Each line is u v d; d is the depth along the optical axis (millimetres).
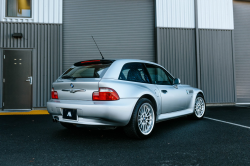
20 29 6898
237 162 2074
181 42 7688
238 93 8188
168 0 7648
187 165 2004
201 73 7734
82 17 7473
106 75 2760
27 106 6773
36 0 7016
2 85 6664
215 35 7938
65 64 7316
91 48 7457
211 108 6828
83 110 2621
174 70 7590
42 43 6977
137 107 2844
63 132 3467
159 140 2912
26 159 2178
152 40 7738
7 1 6934
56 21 7090
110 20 7586
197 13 7754
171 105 3660
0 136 3193
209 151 2414
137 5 7730
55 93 3053
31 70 6863
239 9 8484
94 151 2438
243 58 8328
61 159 2176
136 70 3223
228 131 3441
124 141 2869
